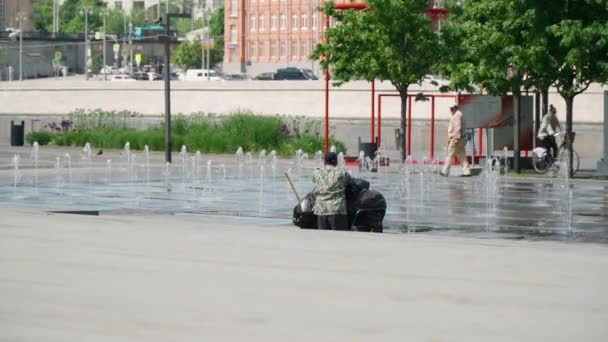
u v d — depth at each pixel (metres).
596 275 24.22
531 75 71.75
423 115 134.25
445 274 24.36
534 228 43.16
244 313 20.41
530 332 18.88
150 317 20.09
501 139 75.62
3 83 174.75
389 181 68.44
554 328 19.14
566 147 71.50
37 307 20.92
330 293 22.19
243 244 29.31
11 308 20.81
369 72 77.56
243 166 82.69
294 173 75.00
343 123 130.38
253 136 99.50
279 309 20.70
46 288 22.75
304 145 96.88
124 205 51.62
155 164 84.38
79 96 167.75
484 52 72.94
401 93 78.81
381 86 138.12
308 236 31.16
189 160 89.69
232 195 57.38
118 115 123.50
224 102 154.12
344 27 78.31
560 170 71.69
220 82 154.38
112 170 77.31
